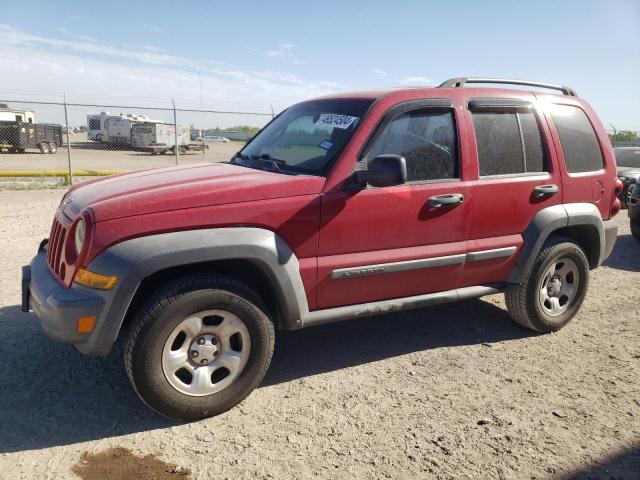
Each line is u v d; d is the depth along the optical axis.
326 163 3.58
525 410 3.44
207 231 3.11
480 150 4.07
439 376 3.89
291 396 3.56
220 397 3.25
